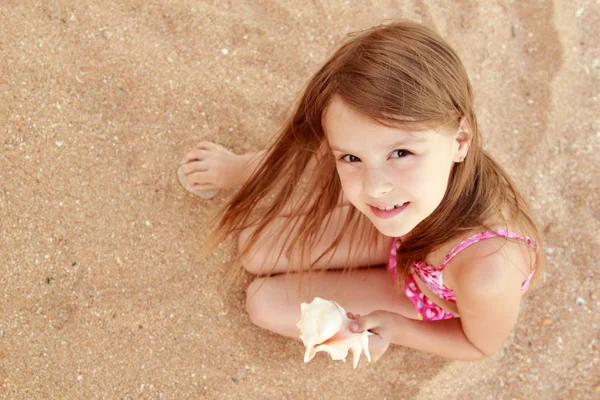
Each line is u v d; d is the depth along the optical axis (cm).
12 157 229
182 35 250
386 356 232
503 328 192
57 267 225
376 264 237
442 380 232
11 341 219
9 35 237
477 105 261
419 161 151
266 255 225
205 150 238
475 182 180
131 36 244
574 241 249
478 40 269
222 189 240
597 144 262
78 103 236
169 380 225
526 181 254
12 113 232
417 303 223
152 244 232
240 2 259
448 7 271
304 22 261
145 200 235
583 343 239
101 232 230
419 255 193
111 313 225
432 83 147
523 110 263
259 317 226
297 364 231
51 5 242
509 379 235
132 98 240
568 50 272
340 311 160
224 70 250
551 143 260
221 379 227
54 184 230
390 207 162
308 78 255
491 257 175
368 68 144
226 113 246
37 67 235
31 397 217
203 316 231
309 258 224
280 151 196
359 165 155
